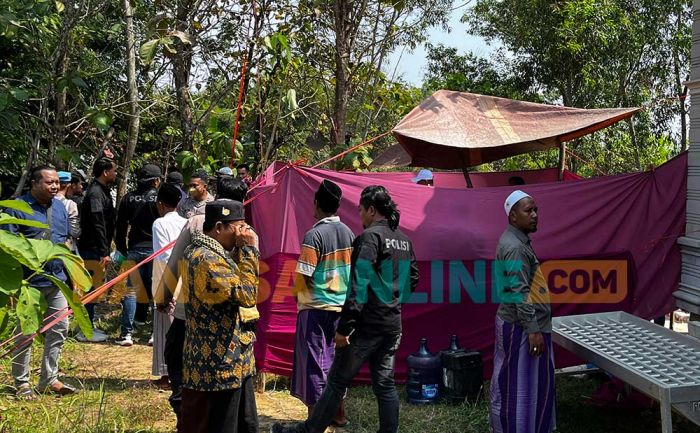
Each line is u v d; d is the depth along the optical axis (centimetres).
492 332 601
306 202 594
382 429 442
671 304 597
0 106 784
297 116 987
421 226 596
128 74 948
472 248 595
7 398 520
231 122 999
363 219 454
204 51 895
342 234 482
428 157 809
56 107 937
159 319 570
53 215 566
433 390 561
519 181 877
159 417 514
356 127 1131
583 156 1466
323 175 599
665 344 468
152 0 918
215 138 802
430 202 605
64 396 545
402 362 601
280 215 591
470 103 680
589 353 449
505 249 438
